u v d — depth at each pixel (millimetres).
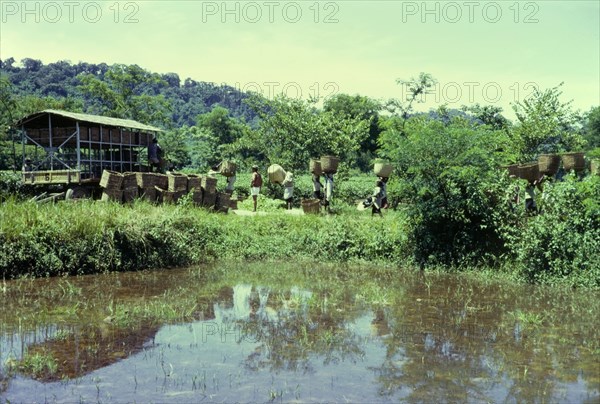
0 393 6020
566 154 17641
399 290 12070
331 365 7012
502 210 14531
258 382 6391
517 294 11609
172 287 12211
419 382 6402
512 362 7117
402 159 15359
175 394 6008
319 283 12938
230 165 24516
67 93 115188
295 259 16734
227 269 14852
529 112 30609
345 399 5879
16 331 8477
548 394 6023
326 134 33812
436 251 15258
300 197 34438
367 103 65875
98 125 24062
